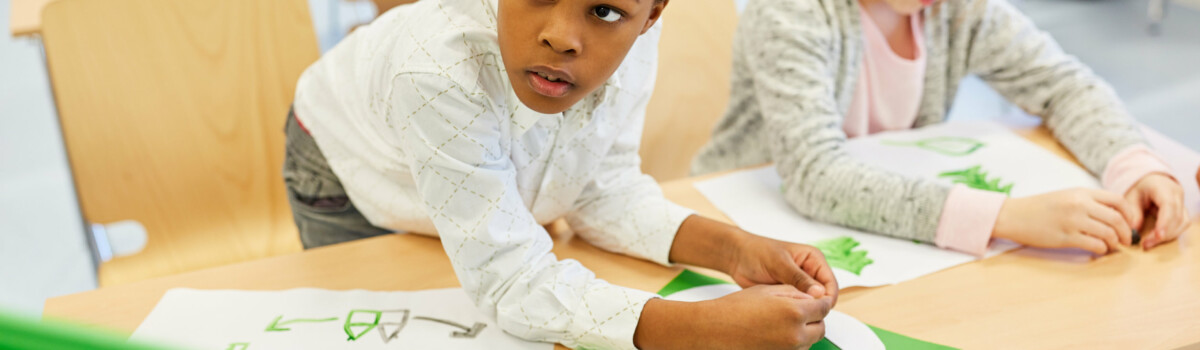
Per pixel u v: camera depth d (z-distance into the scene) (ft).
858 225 3.08
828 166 3.21
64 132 4.04
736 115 4.14
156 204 4.21
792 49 3.53
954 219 2.91
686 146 4.67
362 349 2.46
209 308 2.65
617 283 2.77
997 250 2.91
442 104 2.21
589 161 2.76
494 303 2.53
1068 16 9.80
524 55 1.88
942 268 2.82
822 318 2.36
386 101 2.44
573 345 2.47
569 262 2.63
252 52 4.22
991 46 3.91
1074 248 2.90
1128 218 2.92
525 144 2.56
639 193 2.96
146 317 2.62
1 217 6.98
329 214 3.39
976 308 2.59
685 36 4.53
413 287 2.76
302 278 2.80
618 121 2.71
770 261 2.62
